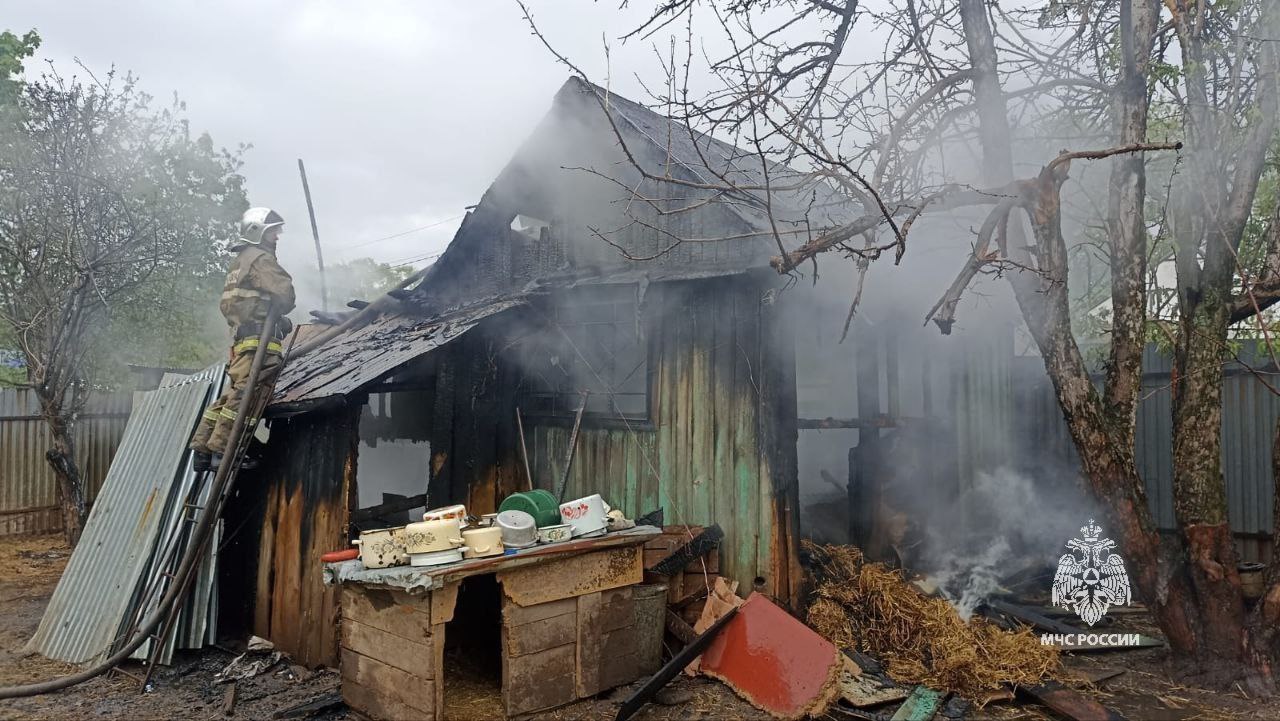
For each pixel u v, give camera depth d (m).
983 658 4.73
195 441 5.45
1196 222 4.96
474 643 5.70
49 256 9.45
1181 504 4.83
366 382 5.32
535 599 4.39
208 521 5.16
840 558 5.85
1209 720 4.15
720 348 5.66
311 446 5.88
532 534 4.50
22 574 8.49
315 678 5.23
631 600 4.90
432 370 6.39
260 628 6.11
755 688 4.50
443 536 4.22
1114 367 5.01
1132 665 5.03
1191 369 4.83
